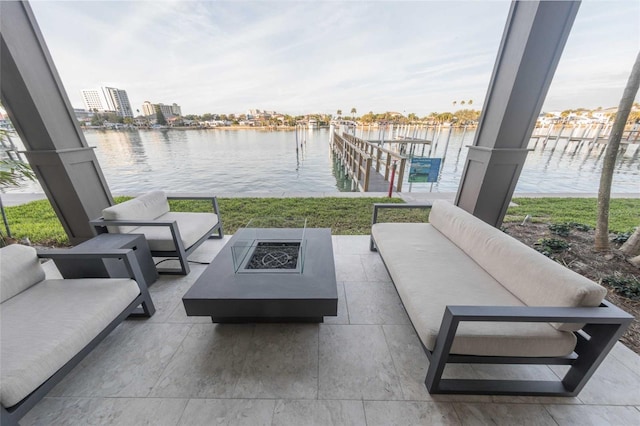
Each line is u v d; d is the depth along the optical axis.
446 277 1.45
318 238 2.08
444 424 1.04
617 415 1.07
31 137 2.12
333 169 8.91
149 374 1.26
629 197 4.71
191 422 1.05
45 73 2.04
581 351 1.06
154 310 1.71
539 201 4.39
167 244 2.04
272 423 1.04
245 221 3.52
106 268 1.62
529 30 1.62
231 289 1.44
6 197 4.79
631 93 1.94
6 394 0.85
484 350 1.05
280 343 1.45
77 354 1.11
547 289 1.09
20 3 1.85
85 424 1.04
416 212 3.85
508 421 1.05
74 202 2.39
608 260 2.20
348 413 1.08
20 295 1.30
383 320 1.63
